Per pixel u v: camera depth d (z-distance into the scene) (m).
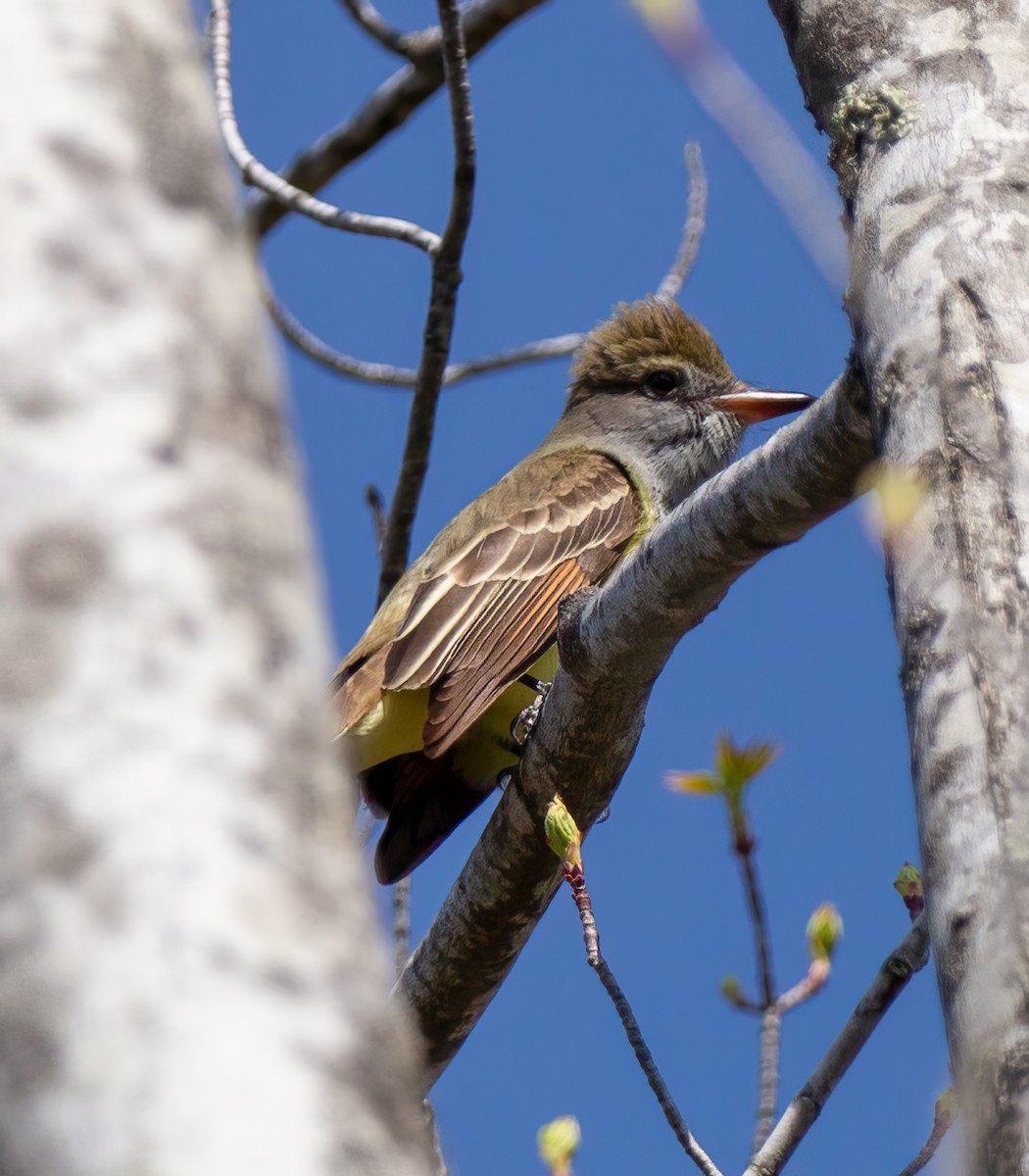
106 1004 2.82
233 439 3.42
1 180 3.48
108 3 3.68
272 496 3.42
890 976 8.21
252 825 3.06
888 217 6.02
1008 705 4.68
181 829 3.01
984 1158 3.98
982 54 6.33
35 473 3.27
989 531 5.02
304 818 3.13
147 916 2.92
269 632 3.28
